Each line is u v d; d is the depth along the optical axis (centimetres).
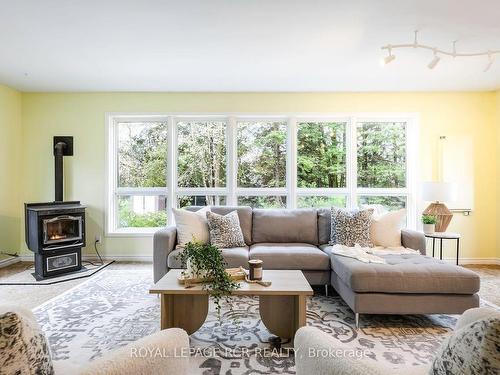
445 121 424
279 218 355
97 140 432
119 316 249
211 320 246
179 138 444
